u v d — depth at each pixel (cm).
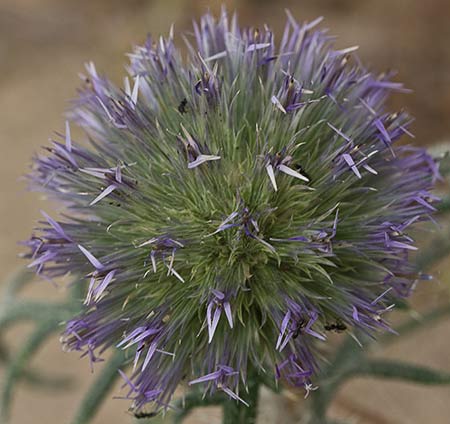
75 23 61
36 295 44
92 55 58
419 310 28
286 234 21
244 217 21
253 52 22
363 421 30
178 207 21
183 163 21
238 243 21
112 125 22
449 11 51
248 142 22
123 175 21
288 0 57
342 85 22
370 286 21
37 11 63
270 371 21
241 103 22
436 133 45
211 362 21
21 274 28
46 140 54
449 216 24
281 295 21
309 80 22
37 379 31
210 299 21
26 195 50
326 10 56
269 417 24
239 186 21
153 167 22
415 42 50
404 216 21
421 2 51
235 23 22
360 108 22
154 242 21
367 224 21
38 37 62
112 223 21
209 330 20
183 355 21
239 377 21
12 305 26
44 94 58
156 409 21
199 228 21
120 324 21
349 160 21
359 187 21
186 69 22
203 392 21
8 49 62
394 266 21
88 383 41
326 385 24
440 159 22
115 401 40
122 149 22
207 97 21
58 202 22
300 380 21
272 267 21
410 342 39
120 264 21
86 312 21
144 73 22
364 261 21
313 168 21
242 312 21
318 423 24
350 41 52
